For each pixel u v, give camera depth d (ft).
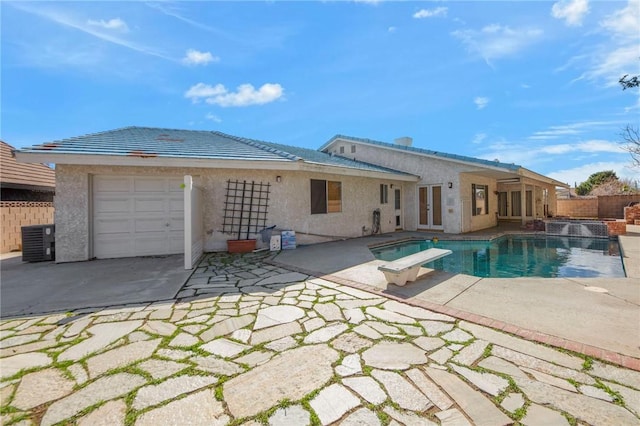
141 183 26.73
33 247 24.44
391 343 9.87
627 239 32.63
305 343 10.00
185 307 13.58
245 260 24.52
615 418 6.35
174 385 7.77
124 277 19.08
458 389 7.43
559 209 73.56
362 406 6.89
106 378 8.11
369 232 40.65
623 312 11.98
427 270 19.94
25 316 12.59
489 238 36.35
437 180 42.83
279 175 31.35
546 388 7.40
